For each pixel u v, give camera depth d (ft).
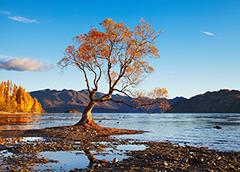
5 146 90.43
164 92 161.48
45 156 74.23
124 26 155.12
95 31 154.61
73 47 158.40
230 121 357.00
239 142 123.85
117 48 157.07
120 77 157.79
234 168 60.13
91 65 157.79
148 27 156.25
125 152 82.58
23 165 61.31
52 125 227.20
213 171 57.06
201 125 264.11
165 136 146.72
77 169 57.98
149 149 89.56
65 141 110.63
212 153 82.64
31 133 138.92
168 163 63.98
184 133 168.76
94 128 155.74
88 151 83.92
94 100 159.94
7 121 285.02
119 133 153.38
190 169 58.80
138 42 156.76
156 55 158.40
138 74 159.12
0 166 59.77
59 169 58.59
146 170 57.00
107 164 63.62
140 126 243.19
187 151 86.38
